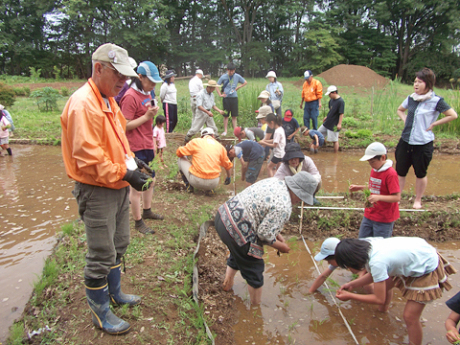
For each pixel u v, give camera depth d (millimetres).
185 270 4059
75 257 4086
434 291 3039
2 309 3418
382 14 35281
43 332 3006
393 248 3070
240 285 4258
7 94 16203
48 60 34844
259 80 32000
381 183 3947
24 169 8234
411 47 39969
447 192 6961
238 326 3584
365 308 3943
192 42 38188
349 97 20234
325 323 3680
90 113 2541
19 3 34406
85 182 2646
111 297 3309
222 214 3422
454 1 33781
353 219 5656
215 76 38531
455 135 11320
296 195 3166
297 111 14297
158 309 3375
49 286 3557
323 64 34938
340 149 10641
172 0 35688
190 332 3176
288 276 4496
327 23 38000
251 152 6676
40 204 6113
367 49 38719
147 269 3973
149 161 4645
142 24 31297
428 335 3510
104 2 30703
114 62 2557
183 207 5676
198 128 9875
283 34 38031
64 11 30344
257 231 3229
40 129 12102
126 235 3154
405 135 5527
